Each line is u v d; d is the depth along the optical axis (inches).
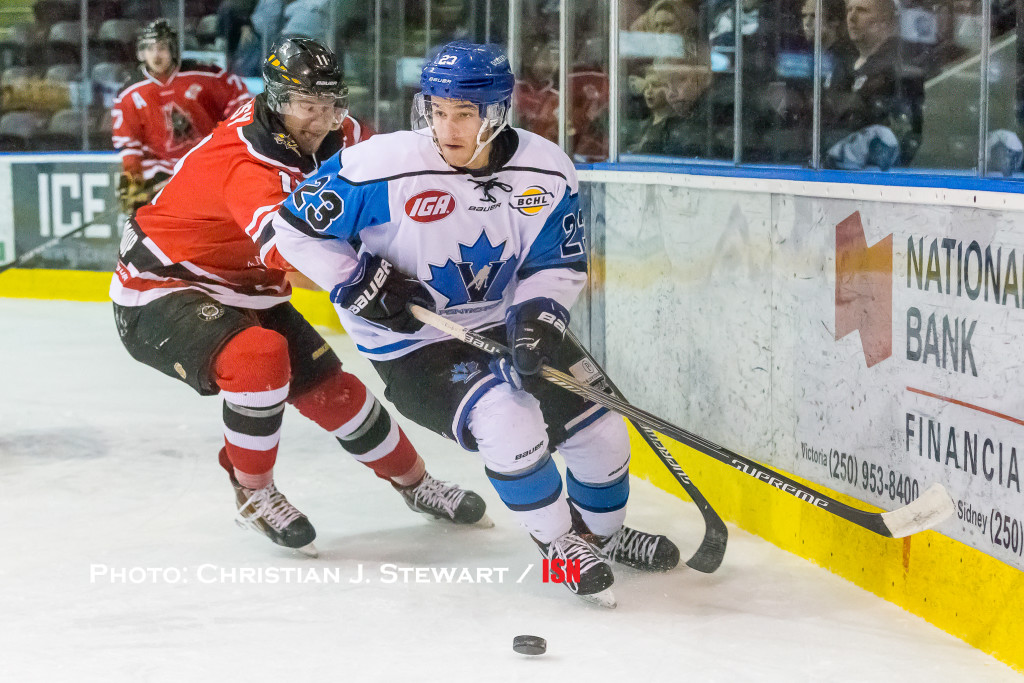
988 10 302.2
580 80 516.7
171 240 331.9
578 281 302.2
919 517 270.5
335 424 352.5
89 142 916.6
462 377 293.9
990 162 363.6
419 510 369.4
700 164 408.8
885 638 278.2
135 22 906.7
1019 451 259.9
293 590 307.7
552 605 298.5
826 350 333.1
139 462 445.4
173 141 728.3
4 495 398.3
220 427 503.5
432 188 280.8
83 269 902.4
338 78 311.7
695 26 467.2
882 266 308.7
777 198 353.7
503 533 362.0
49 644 268.1
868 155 405.4
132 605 294.8
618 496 315.0
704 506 316.2
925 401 293.3
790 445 352.2
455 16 686.5
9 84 925.2
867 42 396.8
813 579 323.0
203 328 323.3
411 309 291.3
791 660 263.0
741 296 373.4
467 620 287.3
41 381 594.9
